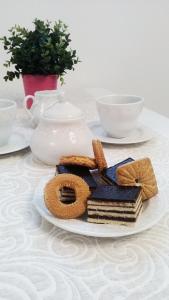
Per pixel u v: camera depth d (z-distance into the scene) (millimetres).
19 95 1198
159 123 852
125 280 327
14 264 353
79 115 605
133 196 390
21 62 895
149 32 1497
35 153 615
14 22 1276
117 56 1473
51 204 407
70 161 487
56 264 352
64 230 413
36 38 886
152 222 397
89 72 1447
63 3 1313
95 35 1401
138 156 645
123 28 1440
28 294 312
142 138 717
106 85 1500
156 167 590
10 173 584
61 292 313
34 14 1291
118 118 687
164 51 1559
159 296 307
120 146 708
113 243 387
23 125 830
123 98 775
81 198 410
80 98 1155
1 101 696
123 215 389
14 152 679
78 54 1402
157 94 1621
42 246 383
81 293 311
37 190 479
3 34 1273
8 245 385
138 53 1510
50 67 895
